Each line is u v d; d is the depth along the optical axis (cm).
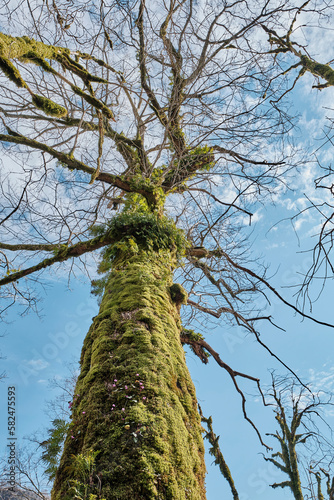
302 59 695
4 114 682
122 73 738
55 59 536
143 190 682
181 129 797
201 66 662
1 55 440
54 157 642
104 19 599
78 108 701
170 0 659
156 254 585
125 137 824
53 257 628
